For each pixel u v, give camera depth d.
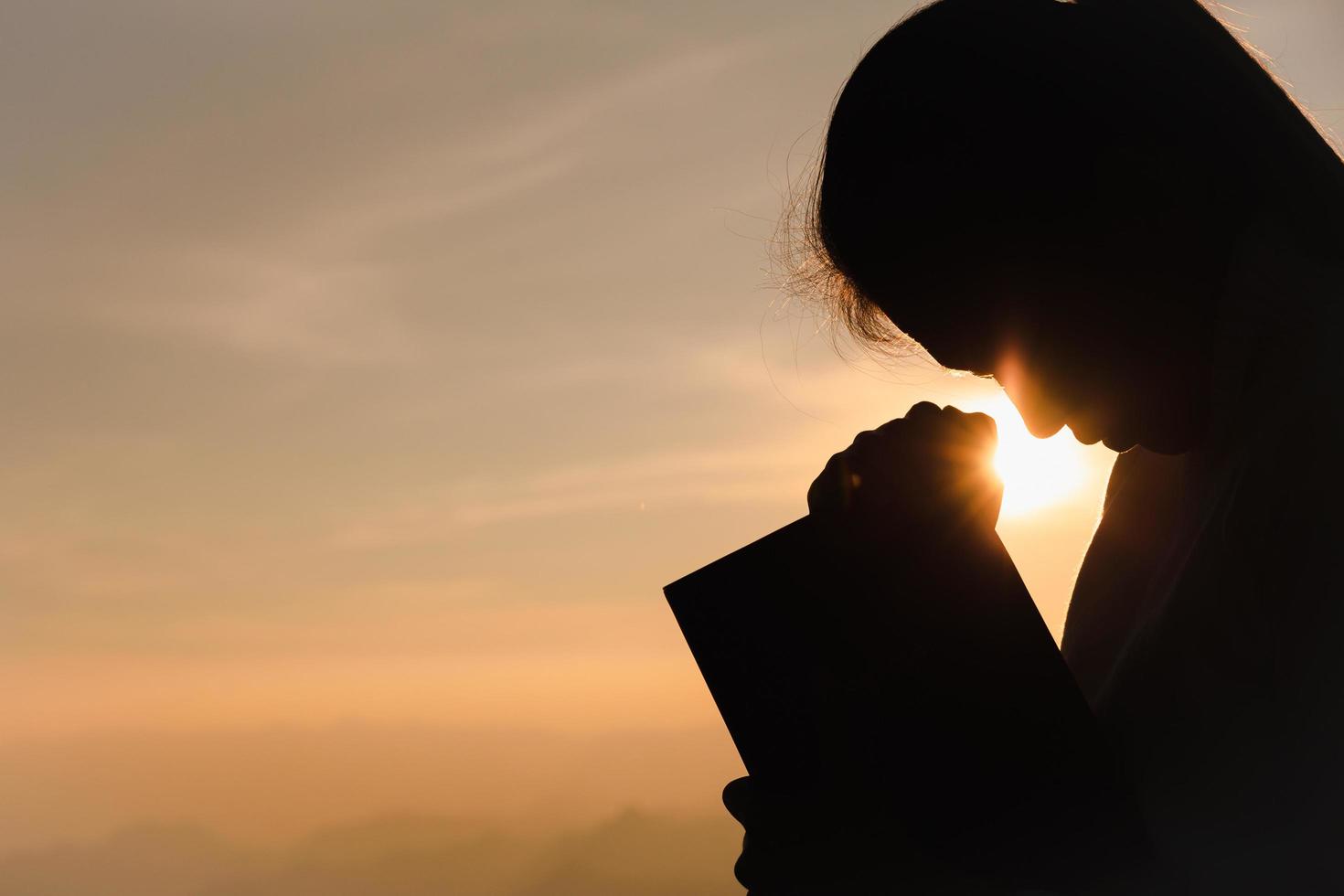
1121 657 1.48
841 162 1.44
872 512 1.45
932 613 1.43
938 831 1.40
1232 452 1.38
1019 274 1.41
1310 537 1.32
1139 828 1.38
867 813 1.42
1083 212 1.39
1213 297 1.39
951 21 1.41
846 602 1.44
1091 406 1.42
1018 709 1.41
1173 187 1.38
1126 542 1.55
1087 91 1.39
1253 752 1.36
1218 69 1.39
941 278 1.42
